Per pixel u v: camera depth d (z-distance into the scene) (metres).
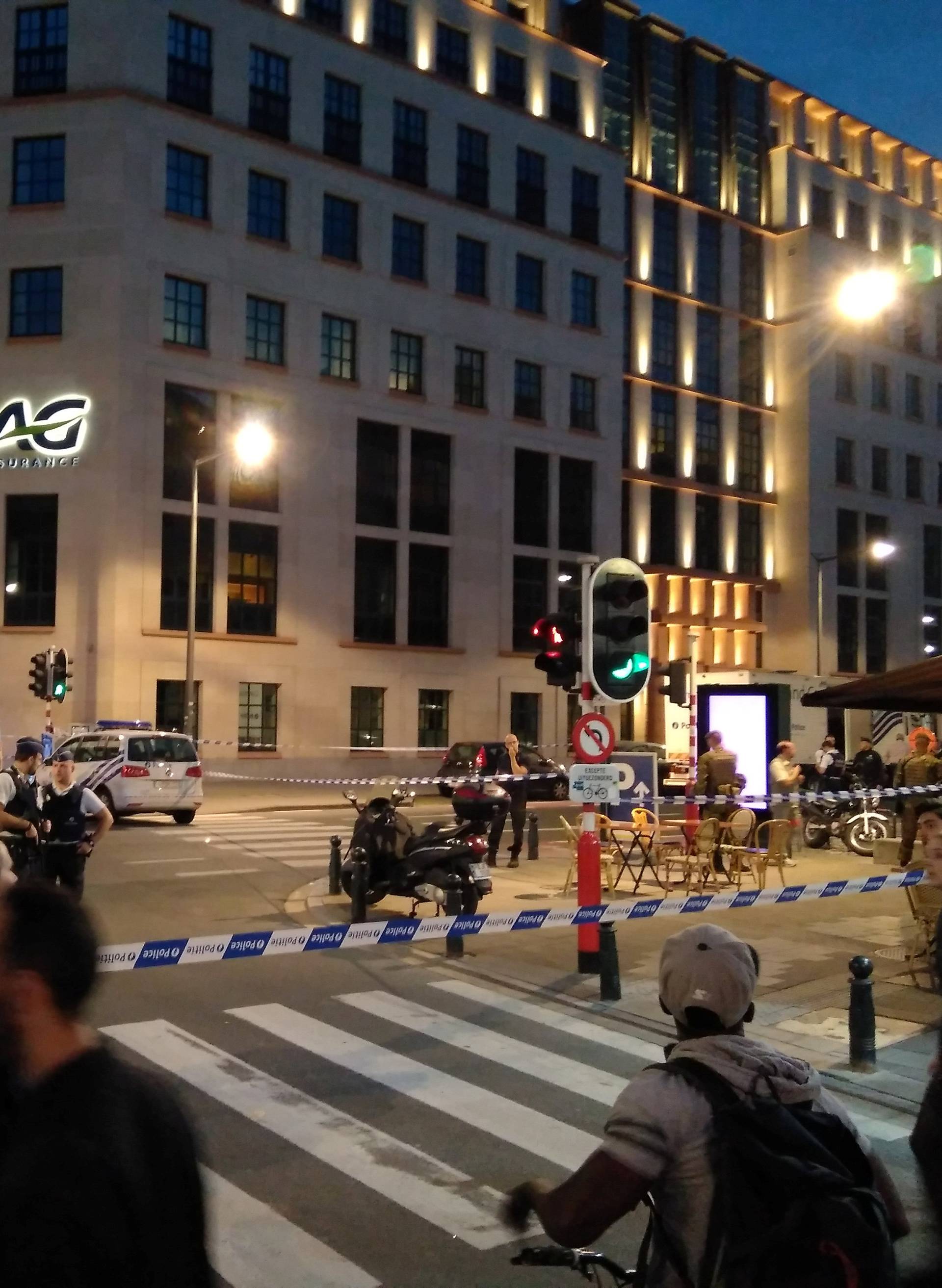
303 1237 4.84
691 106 50.31
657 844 14.89
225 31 34.66
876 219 56.34
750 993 2.76
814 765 28.33
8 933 2.13
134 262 32.28
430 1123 6.23
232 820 24.31
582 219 43.38
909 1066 7.41
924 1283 2.93
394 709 37.16
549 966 10.27
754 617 51.78
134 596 31.80
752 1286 2.30
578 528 42.28
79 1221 1.89
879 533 55.00
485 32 41.38
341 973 9.93
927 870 7.70
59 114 32.50
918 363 57.25
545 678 40.66
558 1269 4.60
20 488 32.06
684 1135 2.50
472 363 40.03
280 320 35.56
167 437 32.91
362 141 37.66
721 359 51.22
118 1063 2.16
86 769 22.16
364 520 37.06
